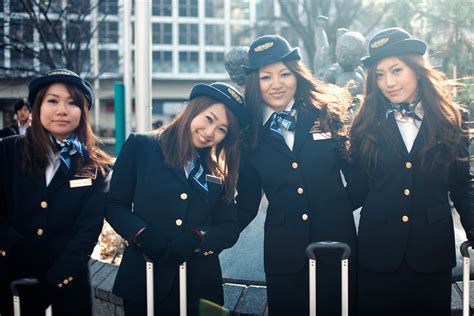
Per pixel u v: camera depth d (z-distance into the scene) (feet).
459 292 11.32
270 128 9.78
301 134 9.71
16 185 9.08
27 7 43.39
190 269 9.09
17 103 23.97
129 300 9.00
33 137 9.09
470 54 32.04
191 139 9.05
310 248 8.68
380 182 9.37
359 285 9.65
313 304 8.80
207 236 8.84
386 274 9.39
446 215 9.28
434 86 9.26
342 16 52.75
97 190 9.34
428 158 9.18
